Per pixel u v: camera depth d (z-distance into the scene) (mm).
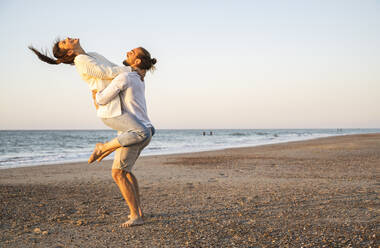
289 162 9898
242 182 5867
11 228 2986
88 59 2797
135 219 3068
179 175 7160
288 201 4023
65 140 43438
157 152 16875
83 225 3078
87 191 5117
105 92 2783
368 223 2955
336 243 2449
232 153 14586
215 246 2441
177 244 2498
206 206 3832
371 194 4449
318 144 21047
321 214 3336
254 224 3016
